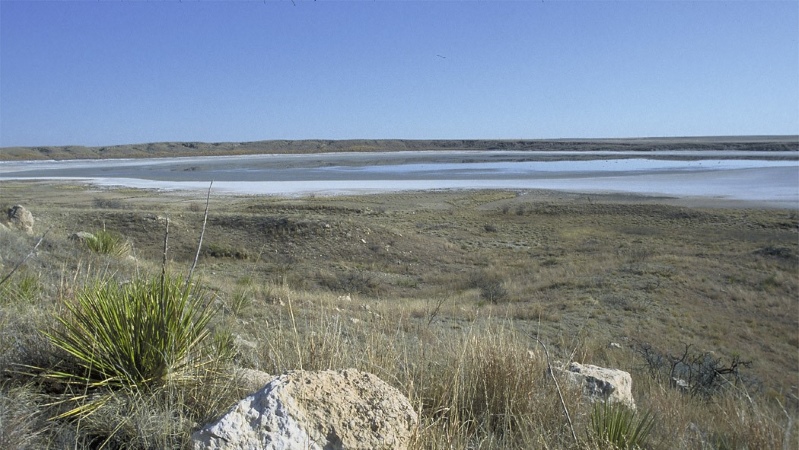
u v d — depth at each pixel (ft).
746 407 23.45
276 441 9.91
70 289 17.52
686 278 89.56
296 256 103.14
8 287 18.76
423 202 193.98
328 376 11.09
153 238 104.47
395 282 90.89
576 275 92.79
